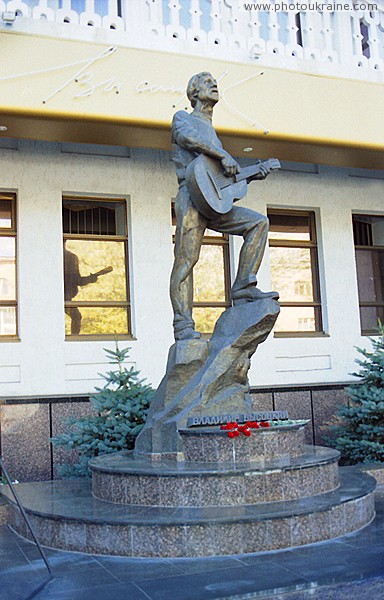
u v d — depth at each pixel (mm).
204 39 10680
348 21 11633
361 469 9359
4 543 7047
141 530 6238
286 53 11078
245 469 6723
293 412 12023
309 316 12938
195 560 6023
